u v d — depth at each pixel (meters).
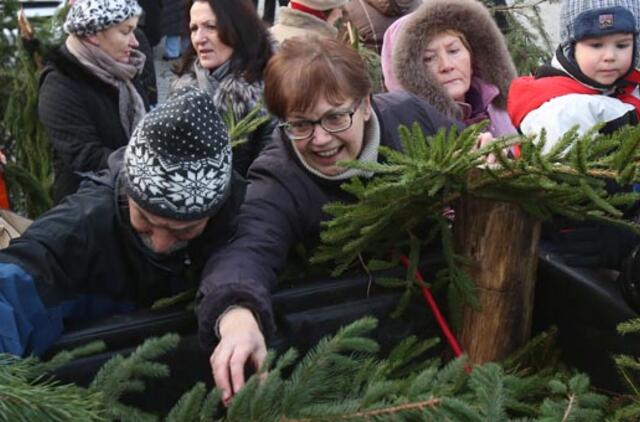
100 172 1.98
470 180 1.91
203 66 3.15
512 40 4.36
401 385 1.80
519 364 2.03
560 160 1.82
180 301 1.89
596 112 2.42
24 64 4.04
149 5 5.79
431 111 2.28
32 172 4.04
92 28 3.21
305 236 2.04
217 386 1.63
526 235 1.97
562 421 1.73
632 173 1.72
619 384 1.97
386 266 2.05
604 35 2.40
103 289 1.84
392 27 2.99
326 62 1.90
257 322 1.73
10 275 1.67
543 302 2.16
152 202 1.69
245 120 2.50
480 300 2.00
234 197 1.84
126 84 3.32
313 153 1.97
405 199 1.91
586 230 2.15
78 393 1.58
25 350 1.70
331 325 1.97
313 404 1.69
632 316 1.91
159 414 1.86
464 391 1.85
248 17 3.10
